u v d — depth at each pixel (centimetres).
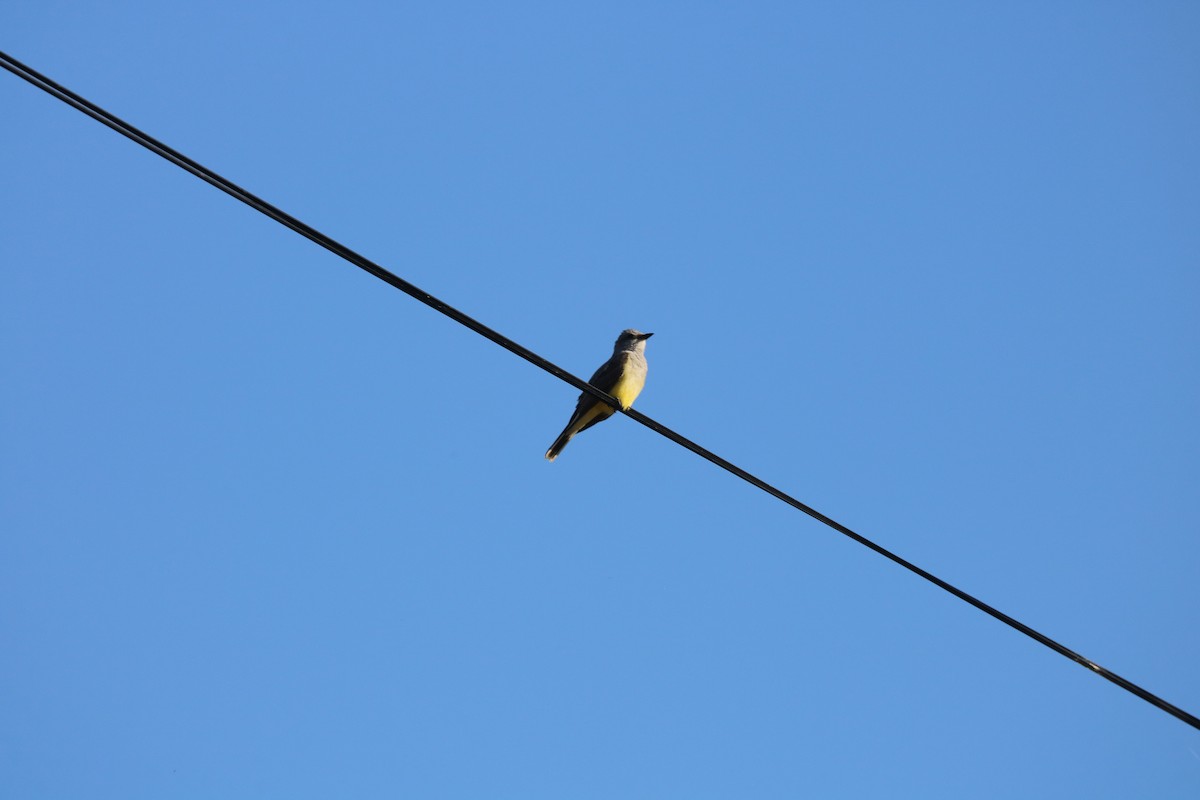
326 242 1039
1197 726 1143
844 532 1259
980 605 1206
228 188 995
